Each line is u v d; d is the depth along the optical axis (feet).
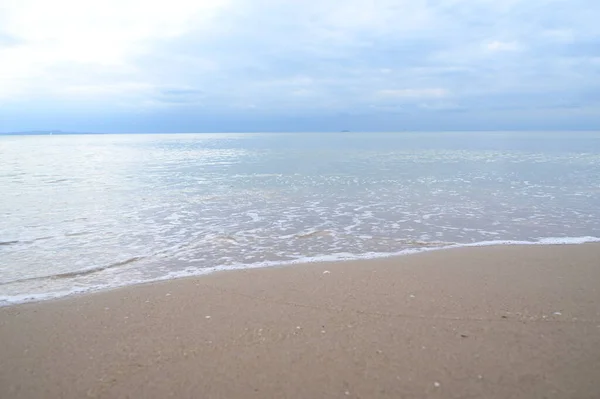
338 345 15.03
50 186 66.28
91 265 27.32
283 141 336.49
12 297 21.47
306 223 39.50
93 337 16.14
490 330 16.11
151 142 341.41
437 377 12.80
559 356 13.96
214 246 31.81
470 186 63.77
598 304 18.72
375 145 241.35
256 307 19.07
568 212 43.93
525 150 170.81
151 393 12.28
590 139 321.93
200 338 15.84
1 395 12.30
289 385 12.52
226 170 92.73
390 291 20.95
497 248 30.14
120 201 51.83
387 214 43.42
